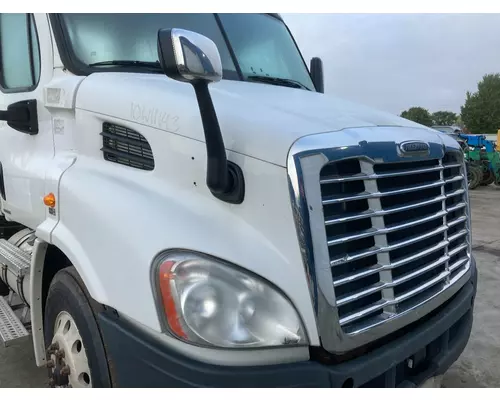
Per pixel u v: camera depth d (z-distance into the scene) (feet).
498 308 15.56
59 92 8.75
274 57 11.80
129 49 9.33
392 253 7.01
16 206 10.61
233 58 10.48
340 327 6.16
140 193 6.91
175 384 5.92
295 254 5.94
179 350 6.01
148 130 7.17
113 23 9.43
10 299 11.53
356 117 7.60
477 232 26.99
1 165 11.44
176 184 6.78
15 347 12.42
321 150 6.10
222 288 5.90
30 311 9.75
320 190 6.05
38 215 9.37
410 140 7.29
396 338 7.11
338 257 6.25
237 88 8.66
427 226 7.87
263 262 6.00
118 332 6.53
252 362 5.98
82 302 7.39
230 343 5.85
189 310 5.88
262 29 11.91
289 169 5.93
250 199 6.21
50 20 9.33
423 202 7.59
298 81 12.05
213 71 5.81
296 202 5.89
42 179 8.99
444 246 8.16
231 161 6.34
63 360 7.86
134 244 6.40
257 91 8.70
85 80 8.50
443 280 8.27
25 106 9.64
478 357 12.34
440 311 8.13
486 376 11.43
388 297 6.84
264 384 5.87
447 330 8.14
